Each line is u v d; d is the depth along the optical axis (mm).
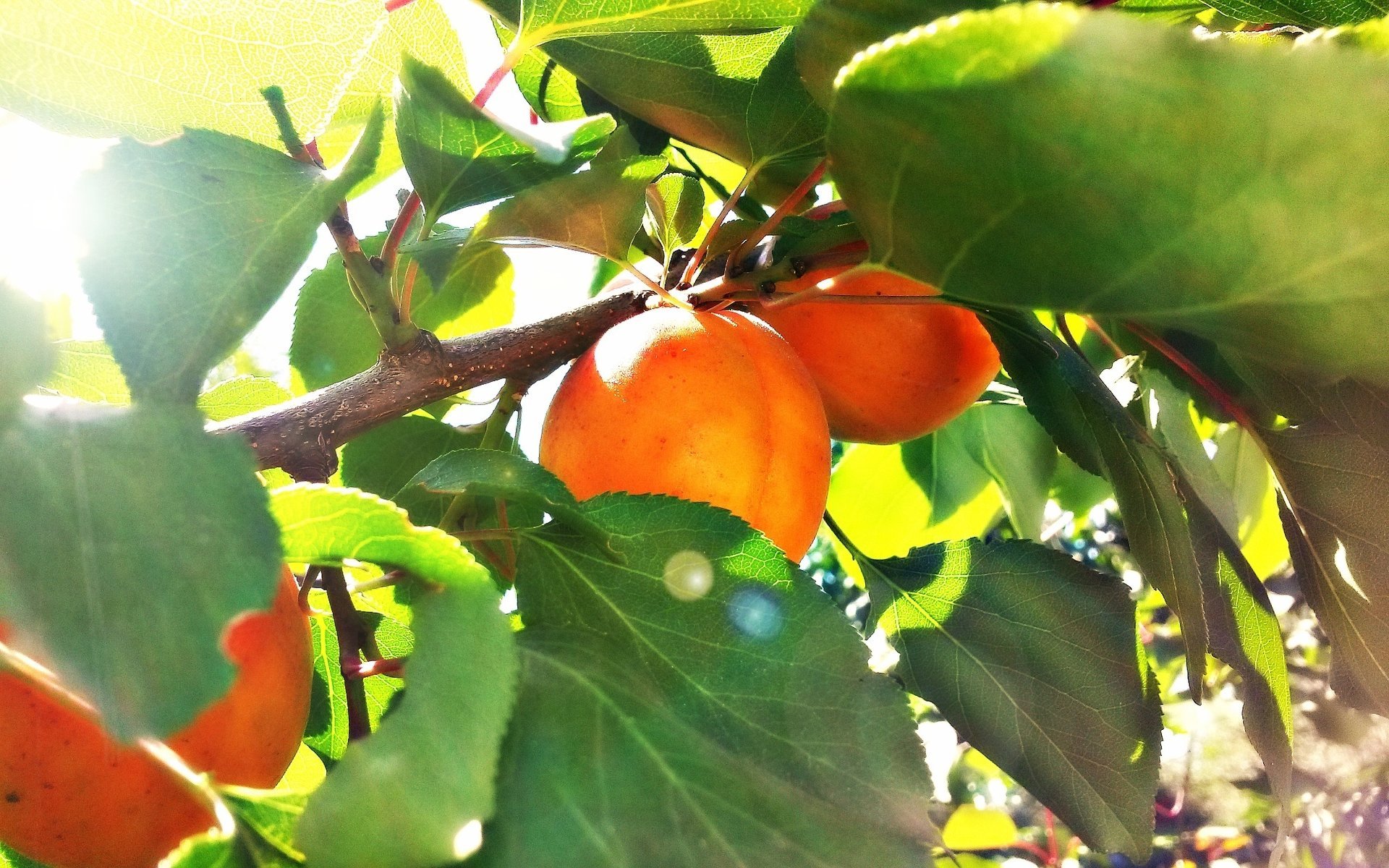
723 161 277
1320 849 470
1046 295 119
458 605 114
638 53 182
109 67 132
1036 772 185
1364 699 204
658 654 137
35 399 104
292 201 126
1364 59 87
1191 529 203
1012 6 91
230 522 98
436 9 150
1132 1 183
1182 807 533
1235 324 114
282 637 131
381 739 105
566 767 113
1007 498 311
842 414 213
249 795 112
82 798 120
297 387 245
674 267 219
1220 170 96
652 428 162
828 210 218
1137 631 189
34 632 90
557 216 159
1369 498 201
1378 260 99
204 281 119
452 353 182
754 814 112
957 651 196
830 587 931
